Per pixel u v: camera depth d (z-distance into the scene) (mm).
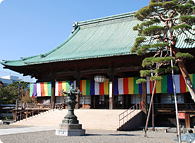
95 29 41688
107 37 36406
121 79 31438
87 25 43781
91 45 34781
